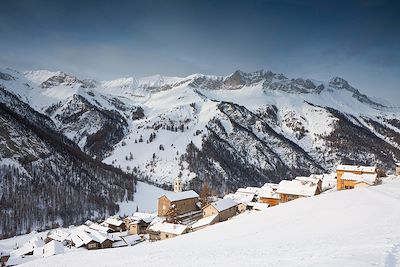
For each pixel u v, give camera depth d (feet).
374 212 182.19
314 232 156.15
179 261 124.06
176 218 444.96
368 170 449.06
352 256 94.17
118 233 468.75
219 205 400.06
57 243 348.38
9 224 563.48
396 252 96.32
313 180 461.78
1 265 314.14
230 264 107.14
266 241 150.82
